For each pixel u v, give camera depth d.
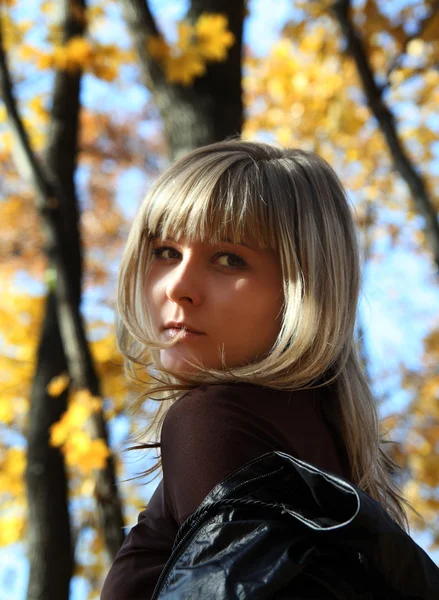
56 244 3.77
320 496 0.96
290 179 1.28
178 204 1.21
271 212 1.21
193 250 1.20
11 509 5.62
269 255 1.21
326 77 6.73
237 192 1.21
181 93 3.69
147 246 1.28
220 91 3.71
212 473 1.02
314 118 6.88
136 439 1.45
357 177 7.34
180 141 3.64
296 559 0.92
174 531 1.09
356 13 5.23
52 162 4.46
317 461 1.17
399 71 5.16
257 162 1.29
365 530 0.93
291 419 1.14
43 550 4.16
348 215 1.36
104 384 5.05
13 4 4.65
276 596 0.90
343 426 1.28
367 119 6.92
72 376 3.61
